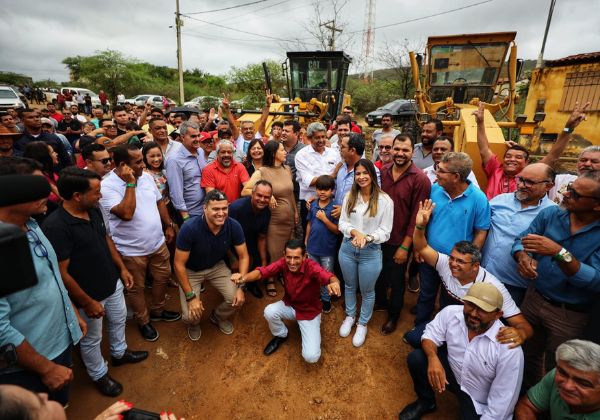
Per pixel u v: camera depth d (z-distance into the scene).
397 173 3.28
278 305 3.18
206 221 2.95
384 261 3.50
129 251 3.08
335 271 4.10
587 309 2.21
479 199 2.76
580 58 8.57
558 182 3.23
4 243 0.77
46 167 3.38
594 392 1.55
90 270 2.42
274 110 8.29
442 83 8.81
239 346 3.33
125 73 30.08
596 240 2.10
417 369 2.47
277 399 2.79
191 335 3.38
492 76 8.34
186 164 3.98
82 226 2.35
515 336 2.10
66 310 2.04
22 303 1.77
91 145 3.30
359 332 3.34
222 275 3.36
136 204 3.05
